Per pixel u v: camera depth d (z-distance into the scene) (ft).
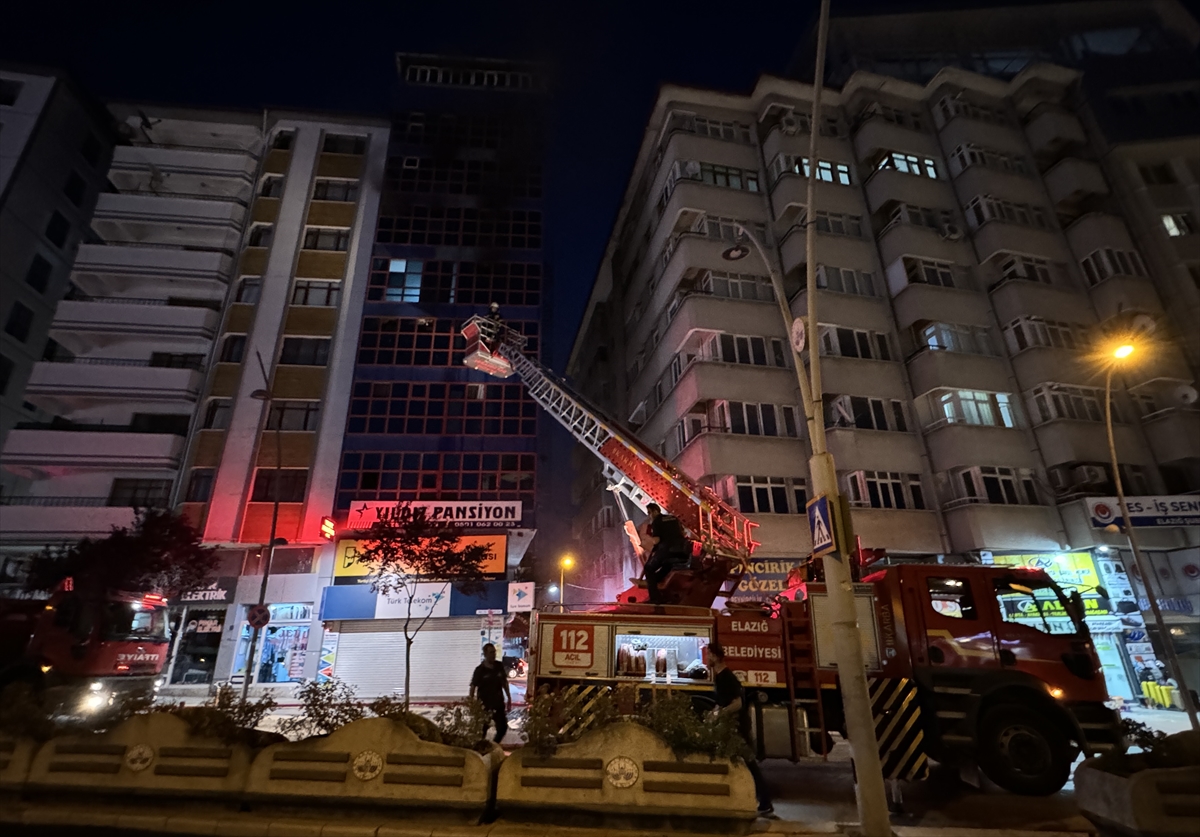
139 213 97.96
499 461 91.97
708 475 71.82
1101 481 70.90
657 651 28.89
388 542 61.57
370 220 104.17
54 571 61.26
